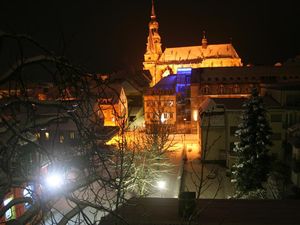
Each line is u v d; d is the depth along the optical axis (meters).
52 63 4.91
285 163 37.16
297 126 34.91
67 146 6.23
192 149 49.78
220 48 104.62
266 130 29.61
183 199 11.67
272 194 29.50
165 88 65.25
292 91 40.75
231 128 41.25
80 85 5.32
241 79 64.19
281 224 11.46
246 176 29.30
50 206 6.05
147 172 25.08
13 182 5.59
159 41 111.44
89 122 6.03
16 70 4.59
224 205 13.25
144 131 36.25
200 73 66.31
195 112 62.06
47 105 5.25
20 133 5.17
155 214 12.02
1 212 5.52
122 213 11.34
